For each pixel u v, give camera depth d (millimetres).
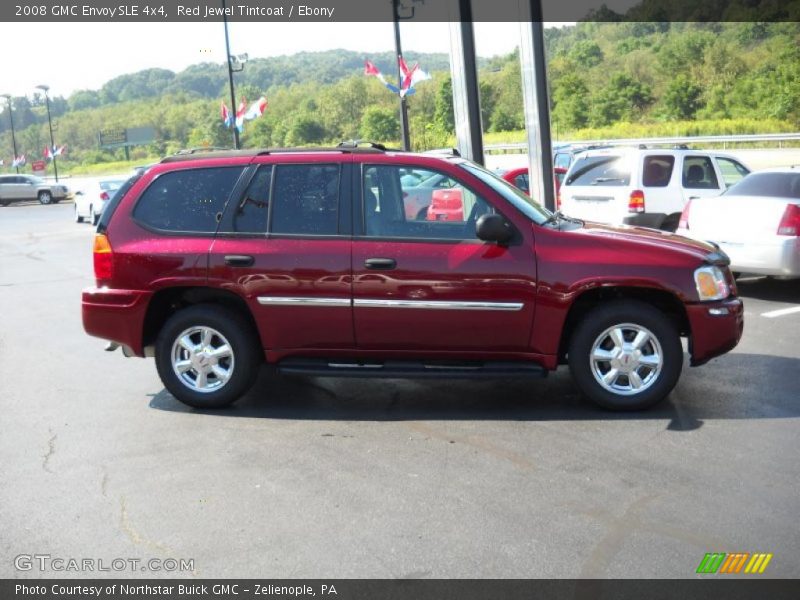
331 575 3781
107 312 6383
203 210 6324
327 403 6484
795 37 64188
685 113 60375
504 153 47844
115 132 87938
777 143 37938
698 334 5887
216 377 6363
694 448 5262
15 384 7324
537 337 5938
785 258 9609
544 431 5668
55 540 4223
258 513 4465
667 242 6078
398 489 4730
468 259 5910
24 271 15289
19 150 134125
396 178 6133
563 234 5957
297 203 6211
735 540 4008
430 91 57000
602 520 4258
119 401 6707
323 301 6051
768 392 6453
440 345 6043
